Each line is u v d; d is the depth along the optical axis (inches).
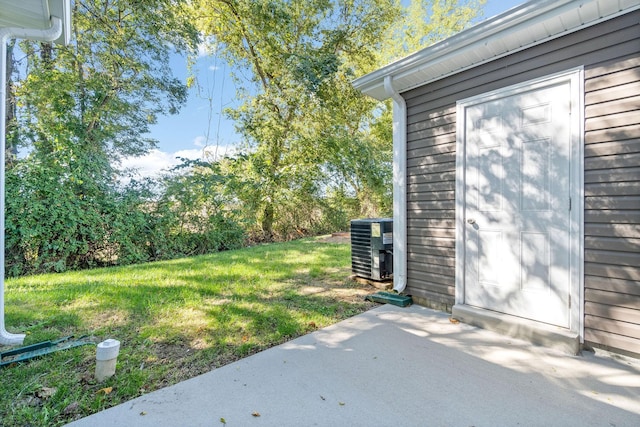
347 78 397.7
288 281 174.9
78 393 71.8
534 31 96.7
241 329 109.7
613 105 86.1
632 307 83.4
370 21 407.8
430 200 132.4
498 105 110.7
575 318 93.0
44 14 104.7
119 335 104.3
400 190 143.2
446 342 99.9
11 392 71.7
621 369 81.7
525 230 104.2
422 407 67.8
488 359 88.6
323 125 391.2
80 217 225.0
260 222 388.2
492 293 112.7
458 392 73.0
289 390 74.2
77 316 119.3
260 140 385.7
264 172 378.6
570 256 94.3
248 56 382.6
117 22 286.7
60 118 259.8
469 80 118.3
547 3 87.7
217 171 326.3
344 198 457.1
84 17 269.9
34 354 88.0
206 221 308.0
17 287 158.2
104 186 249.4
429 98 131.8
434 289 131.6
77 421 63.0
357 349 95.3
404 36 589.3
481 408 67.1
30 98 253.6
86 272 199.5
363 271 173.0
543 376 79.4
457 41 108.4
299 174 398.3
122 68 297.3
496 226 111.4
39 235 208.4
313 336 105.0
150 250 273.0
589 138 90.3
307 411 66.7
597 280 89.1
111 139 300.8
